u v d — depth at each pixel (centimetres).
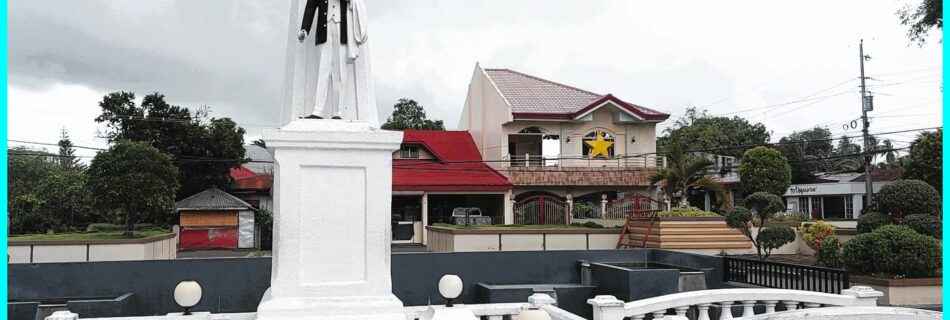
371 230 575
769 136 4772
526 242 2197
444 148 3466
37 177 4569
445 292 590
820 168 4556
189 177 3325
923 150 2120
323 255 566
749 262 1196
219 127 3334
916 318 577
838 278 1018
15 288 1051
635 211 2294
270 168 4547
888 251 1342
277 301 549
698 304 765
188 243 3153
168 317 583
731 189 3434
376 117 628
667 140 4988
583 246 2238
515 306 665
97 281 1075
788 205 3838
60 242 1931
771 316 588
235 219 3209
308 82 620
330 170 573
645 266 1327
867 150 3173
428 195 3127
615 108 3175
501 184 3080
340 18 613
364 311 557
